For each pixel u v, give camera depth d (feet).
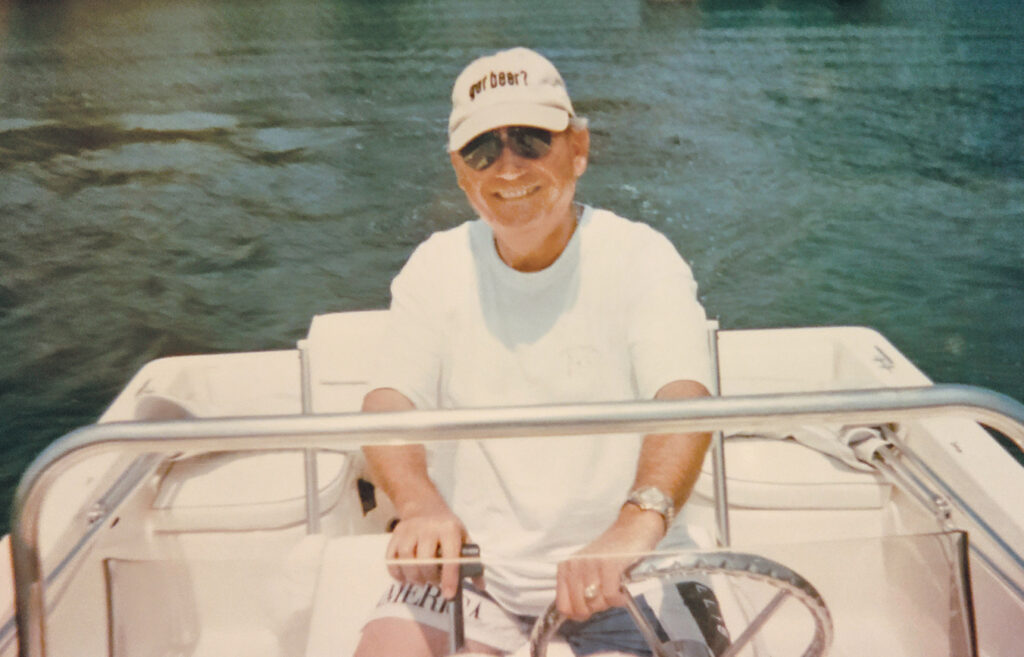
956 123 41.16
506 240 4.93
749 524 7.39
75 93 53.83
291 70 59.98
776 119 42.34
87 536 4.94
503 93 4.66
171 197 34.19
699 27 69.51
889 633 3.97
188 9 89.76
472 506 5.09
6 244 29.71
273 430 3.51
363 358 8.39
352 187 34.83
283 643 4.53
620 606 3.95
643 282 5.00
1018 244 27.45
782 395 3.52
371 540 5.48
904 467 6.46
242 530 7.29
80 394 20.06
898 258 26.63
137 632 4.24
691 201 31.58
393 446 5.19
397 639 4.40
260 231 30.40
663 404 3.51
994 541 5.16
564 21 74.59
